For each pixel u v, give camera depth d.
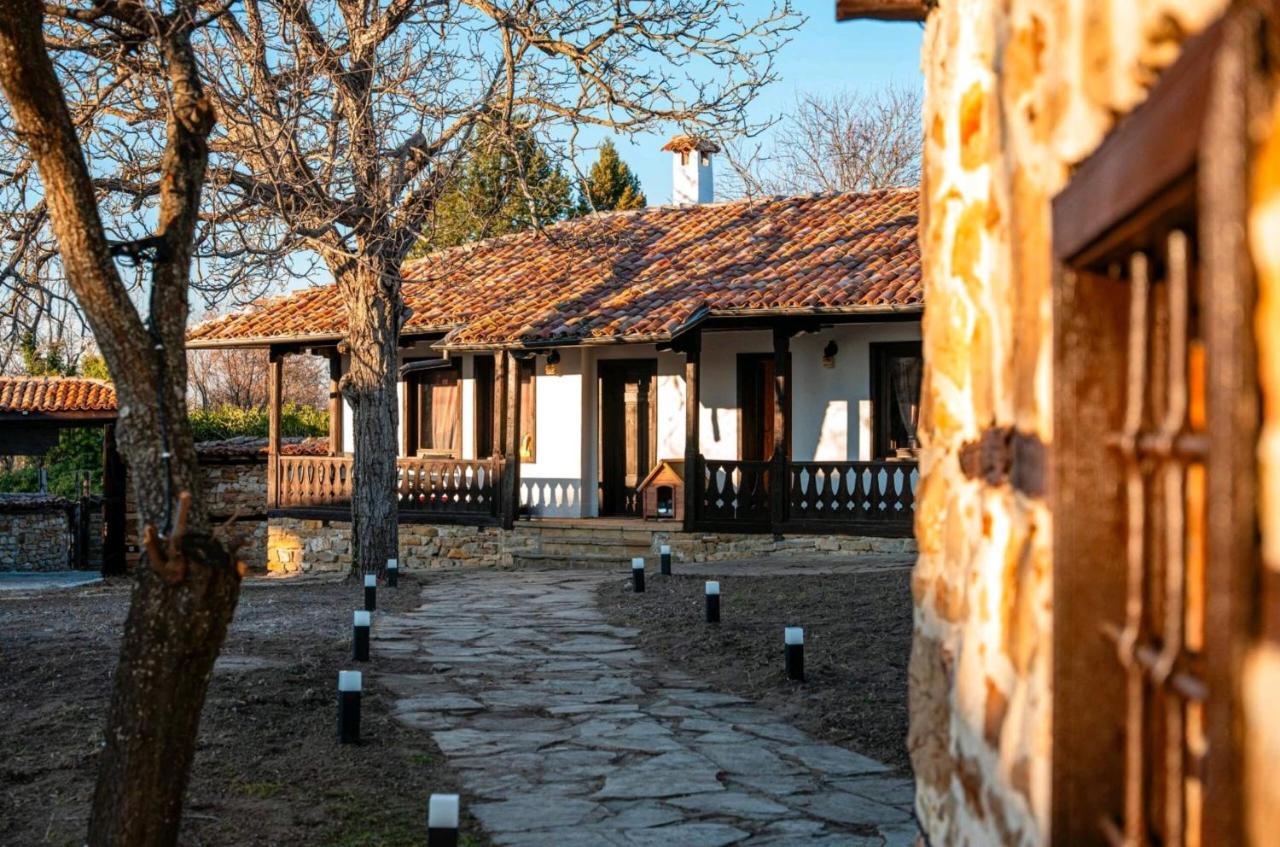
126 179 12.07
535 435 22.98
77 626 13.50
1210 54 1.51
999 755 2.93
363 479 18.94
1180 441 1.94
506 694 10.30
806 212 23.69
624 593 16.33
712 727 9.22
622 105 15.62
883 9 4.02
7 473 36.62
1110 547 2.36
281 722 8.86
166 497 5.18
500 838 6.62
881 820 6.96
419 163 16.09
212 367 60.84
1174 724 2.04
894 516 19.19
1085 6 2.27
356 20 15.12
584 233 20.80
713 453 21.56
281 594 17.25
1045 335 2.57
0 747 7.85
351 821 6.76
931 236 3.88
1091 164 2.12
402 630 13.59
